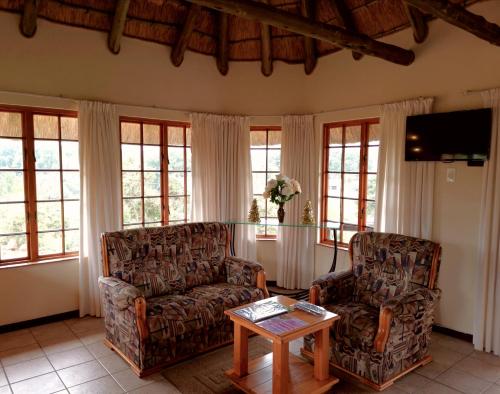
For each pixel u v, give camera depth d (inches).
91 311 160.6
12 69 142.5
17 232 150.9
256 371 111.3
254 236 201.8
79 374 116.0
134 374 116.1
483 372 118.4
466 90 137.1
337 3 161.0
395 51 143.3
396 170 156.6
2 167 146.3
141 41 172.1
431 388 109.3
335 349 117.0
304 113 197.2
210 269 152.5
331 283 129.0
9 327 146.3
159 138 183.9
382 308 106.4
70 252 162.9
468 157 134.0
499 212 127.6
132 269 135.3
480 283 132.9
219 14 182.1
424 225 148.9
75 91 156.8
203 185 189.9
